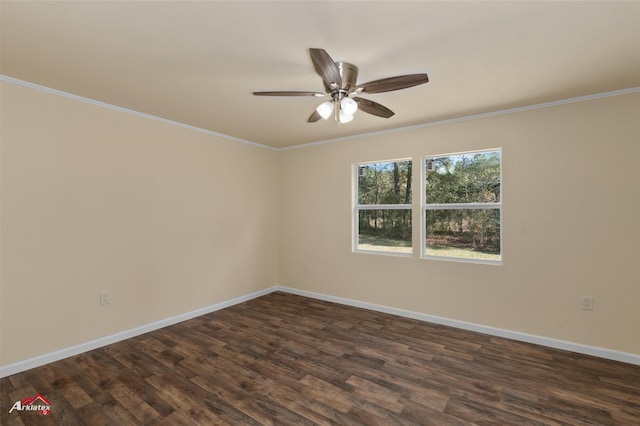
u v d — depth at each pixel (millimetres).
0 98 2408
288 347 2980
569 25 1738
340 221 4363
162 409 2057
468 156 3523
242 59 2135
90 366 2605
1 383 2340
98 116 2953
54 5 1562
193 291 3801
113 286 3070
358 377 2443
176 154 3609
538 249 3023
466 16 1662
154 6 1577
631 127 2633
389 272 3949
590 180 2793
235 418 1970
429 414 2008
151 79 2453
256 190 4680
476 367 2590
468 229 3518
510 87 2605
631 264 2643
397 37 1866
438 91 2691
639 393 2217
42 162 2621
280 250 5031
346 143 4293
